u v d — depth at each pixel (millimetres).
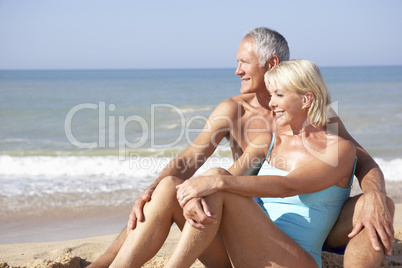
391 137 14656
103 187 7566
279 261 2137
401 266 3033
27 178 8398
